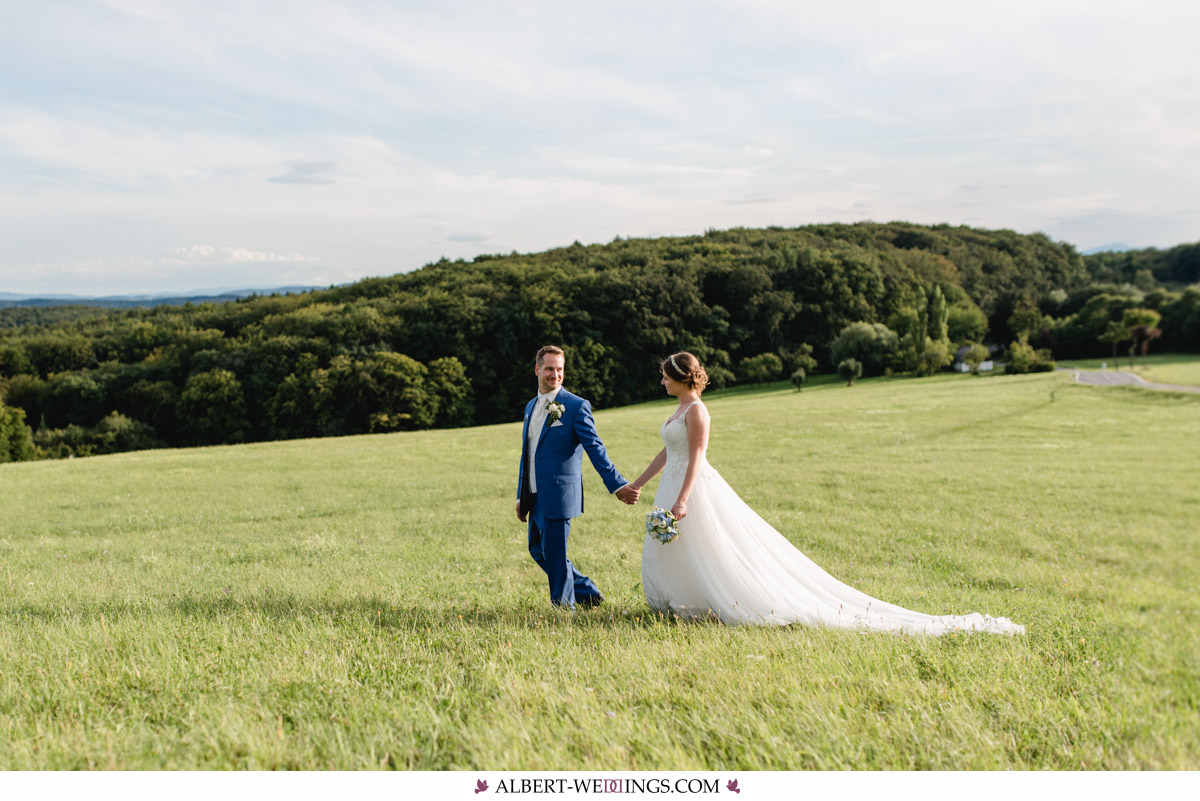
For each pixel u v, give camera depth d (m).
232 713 3.22
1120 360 30.22
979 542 10.13
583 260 99.88
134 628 4.63
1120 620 4.47
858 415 32.88
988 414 31.28
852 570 8.29
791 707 3.26
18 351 64.12
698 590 5.30
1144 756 2.68
